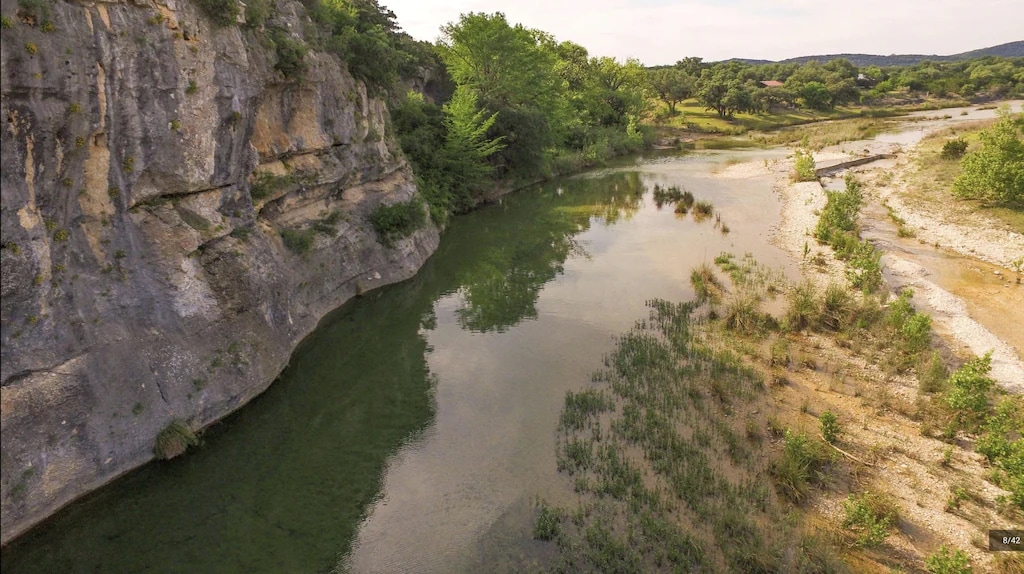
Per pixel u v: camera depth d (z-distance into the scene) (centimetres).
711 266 3089
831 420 1582
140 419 1436
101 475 1363
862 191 4600
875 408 1769
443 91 6669
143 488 1405
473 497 1448
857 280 2653
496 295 2812
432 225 3609
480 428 1736
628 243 3591
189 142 1600
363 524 1371
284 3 2284
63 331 1288
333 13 3016
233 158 1814
